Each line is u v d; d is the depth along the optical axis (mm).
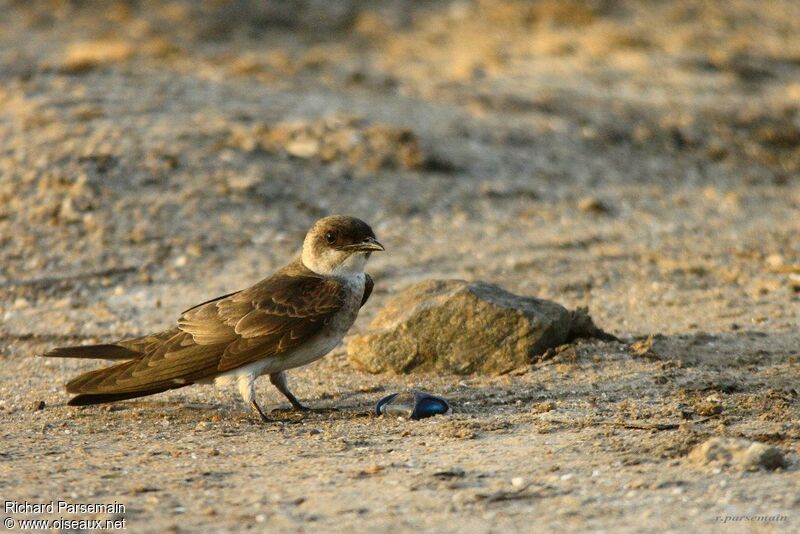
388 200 17906
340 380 11125
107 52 24531
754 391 10219
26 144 18062
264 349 9773
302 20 33125
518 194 18859
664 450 8344
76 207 16453
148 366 9758
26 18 30406
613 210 18688
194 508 7473
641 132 22719
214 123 19641
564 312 11547
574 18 32906
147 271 15133
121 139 18438
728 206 19359
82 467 8469
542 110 23438
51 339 13000
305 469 8320
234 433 9477
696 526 6863
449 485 7785
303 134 19375
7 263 15195
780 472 7746
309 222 16938
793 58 29609
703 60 28344
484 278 15047
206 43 29172
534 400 10164
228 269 15250
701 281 14914
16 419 10078
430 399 9922
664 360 11250
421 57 28844
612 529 6867
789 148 23047
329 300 10055
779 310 13375
